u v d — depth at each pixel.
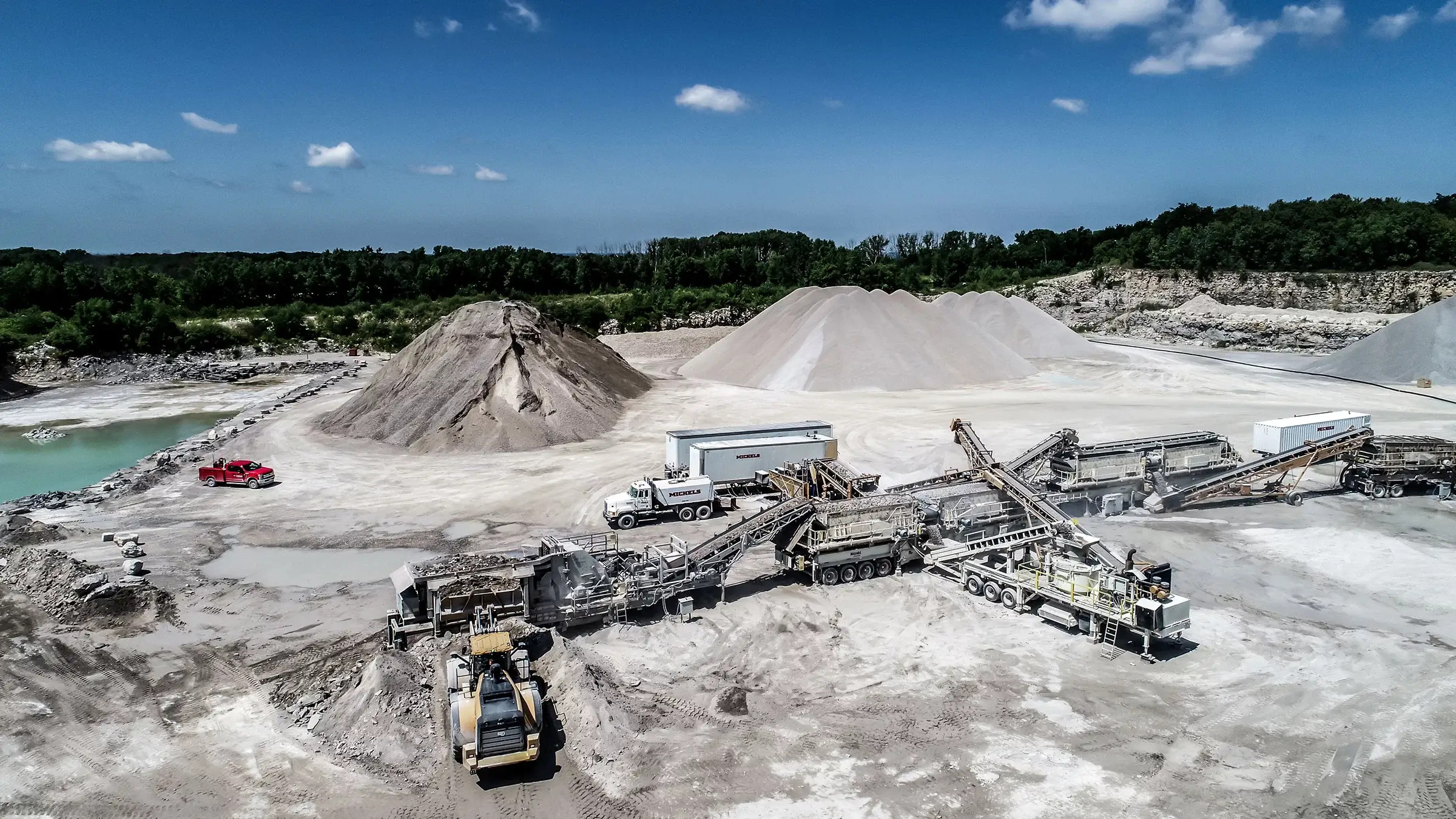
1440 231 109.81
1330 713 19.92
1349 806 16.56
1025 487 31.89
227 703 20.89
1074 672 22.02
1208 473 38.56
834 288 83.62
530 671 20.52
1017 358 76.50
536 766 18.08
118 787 17.52
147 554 31.86
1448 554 30.38
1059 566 24.89
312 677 22.05
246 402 70.31
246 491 40.91
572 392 55.62
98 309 89.06
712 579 26.42
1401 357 69.12
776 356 73.75
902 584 28.34
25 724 19.94
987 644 23.75
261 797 17.17
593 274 152.25
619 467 44.81
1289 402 60.44
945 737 19.05
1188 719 19.70
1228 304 114.00
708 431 41.72
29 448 53.97
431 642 21.86
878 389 68.12
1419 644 23.38
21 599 27.20
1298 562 29.89
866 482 33.03
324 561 31.34
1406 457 37.19
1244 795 16.91
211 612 26.47
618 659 23.05
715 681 21.83
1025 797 16.91
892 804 16.73
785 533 28.94
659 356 96.50
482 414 50.75
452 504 38.66
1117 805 16.62
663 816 16.52
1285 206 139.12
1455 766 17.80
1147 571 23.59
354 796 17.19
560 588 24.38
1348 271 109.81
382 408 54.09
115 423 61.88
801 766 18.05
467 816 16.58
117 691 21.52
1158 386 68.12
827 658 23.11
